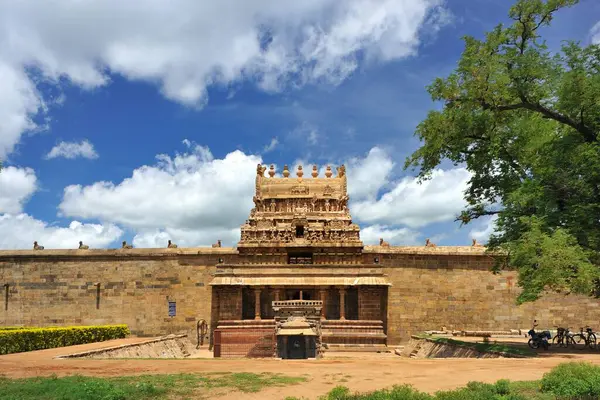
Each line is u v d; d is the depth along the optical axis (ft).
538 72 117.39
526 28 121.80
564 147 120.57
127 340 174.91
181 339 191.83
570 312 211.61
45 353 119.85
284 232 220.23
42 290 217.56
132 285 217.77
